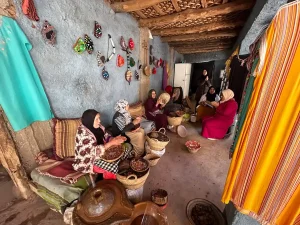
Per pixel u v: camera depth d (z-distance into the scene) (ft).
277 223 3.28
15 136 4.81
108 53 7.43
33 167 5.38
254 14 4.14
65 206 4.41
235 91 12.65
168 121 10.96
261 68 2.84
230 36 11.14
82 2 5.86
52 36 4.98
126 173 4.94
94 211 3.82
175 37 12.78
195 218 4.77
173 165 7.47
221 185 6.29
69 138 5.49
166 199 4.99
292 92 2.62
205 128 10.21
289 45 2.52
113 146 5.56
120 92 8.80
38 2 4.57
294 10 2.37
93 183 4.62
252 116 3.10
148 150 7.10
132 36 9.16
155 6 7.17
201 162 7.77
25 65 4.36
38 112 4.95
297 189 2.89
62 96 5.71
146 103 10.69
